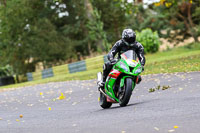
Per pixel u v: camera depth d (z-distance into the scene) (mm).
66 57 190250
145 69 82562
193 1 182375
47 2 187375
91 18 146500
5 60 171375
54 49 178500
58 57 189125
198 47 134250
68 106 43688
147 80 59531
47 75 148000
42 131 26078
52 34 182000
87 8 148125
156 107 30562
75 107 41719
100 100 38531
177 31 199000
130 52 33938
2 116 40500
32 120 33656
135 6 100562
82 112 35781
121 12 196750
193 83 45906
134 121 25359
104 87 36531
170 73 63750
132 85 34188
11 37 169000
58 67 141875
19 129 28453
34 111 42188
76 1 196000
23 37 172250
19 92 78750
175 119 24203
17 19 168250
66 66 138125
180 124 22391
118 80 34531
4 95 76062
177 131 20641
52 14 199500
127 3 99250
